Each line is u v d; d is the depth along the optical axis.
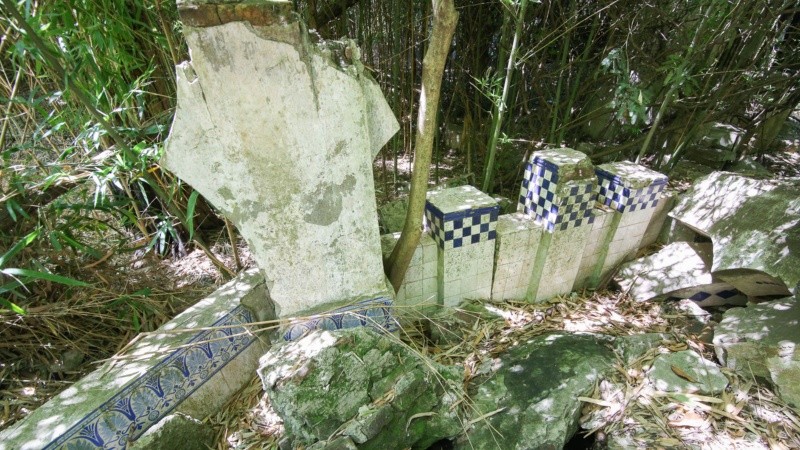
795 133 5.32
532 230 2.60
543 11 3.52
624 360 2.23
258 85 1.42
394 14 3.86
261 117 1.48
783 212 2.37
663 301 2.81
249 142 1.51
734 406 1.95
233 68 1.36
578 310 2.82
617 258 3.03
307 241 1.84
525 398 2.02
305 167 1.65
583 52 3.55
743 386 2.04
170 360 1.82
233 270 2.87
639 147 4.47
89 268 2.53
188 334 1.91
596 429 1.94
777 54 3.76
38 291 2.30
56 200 2.13
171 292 2.60
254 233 1.74
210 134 1.45
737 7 2.70
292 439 1.72
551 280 2.86
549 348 2.30
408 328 2.62
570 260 2.81
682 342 2.38
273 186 1.64
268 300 2.22
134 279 2.68
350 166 1.72
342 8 3.68
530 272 2.80
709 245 2.77
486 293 2.77
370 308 2.10
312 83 1.48
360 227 1.91
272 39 1.35
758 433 1.83
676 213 2.92
